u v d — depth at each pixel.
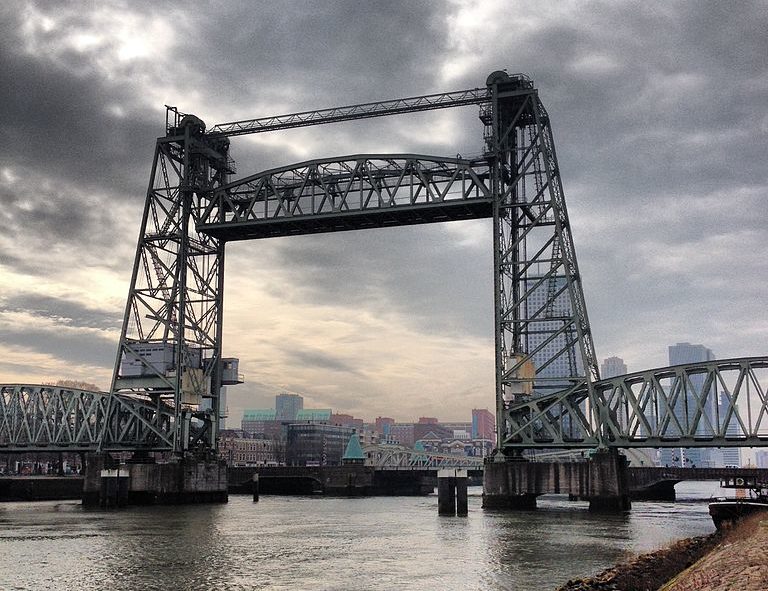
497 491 94.50
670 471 139.38
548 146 103.19
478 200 101.31
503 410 97.50
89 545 61.62
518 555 54.72
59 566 51.00
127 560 53.56
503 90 103.38
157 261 112.81
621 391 94.81
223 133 115.31
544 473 93.12
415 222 108.38
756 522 46.97
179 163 116.56
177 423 109.19
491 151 101.69
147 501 108.62
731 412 88.88
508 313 99.00
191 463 109.25
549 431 95.44
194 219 114.62
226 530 73.69
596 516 86.12
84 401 115.75
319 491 176.50
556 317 96.94
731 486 68.06
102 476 105.06
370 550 58.41
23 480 127.06
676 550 45.91
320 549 59.09
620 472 93.69
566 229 100.19
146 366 110.69
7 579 46.38
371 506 115.75
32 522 81.25
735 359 89.88
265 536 68.31
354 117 108.06
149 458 117.44
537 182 100.62
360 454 180.75
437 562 51.91
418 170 105.00
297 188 113.19
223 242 117.81
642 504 122.12
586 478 91.31
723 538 45.84
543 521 80.31
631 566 40.69
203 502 110.81
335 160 108.62
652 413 107.50
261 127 113.19
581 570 48.19
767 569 26.53
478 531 71.06
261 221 109.69
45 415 116.81
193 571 48.88
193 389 111.44
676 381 93.56
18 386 119.88
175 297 111.62
